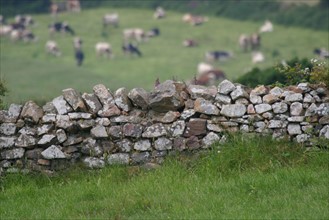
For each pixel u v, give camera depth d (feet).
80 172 71.92
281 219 55.93
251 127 72.33
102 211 61.62
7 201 66.69
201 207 59.88
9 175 72.18
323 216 55.88
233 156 69.62
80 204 63.36
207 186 64.75
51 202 65.00
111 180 69.36
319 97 72.54
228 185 64.59
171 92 72.69
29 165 72.90
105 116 73.05
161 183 66.49
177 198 62.49
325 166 68.49
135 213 60.64
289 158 69.97
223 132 72.23
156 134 72.43
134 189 65.21
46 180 71.56
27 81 490.90
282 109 72.33
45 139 72.69
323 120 72.08
